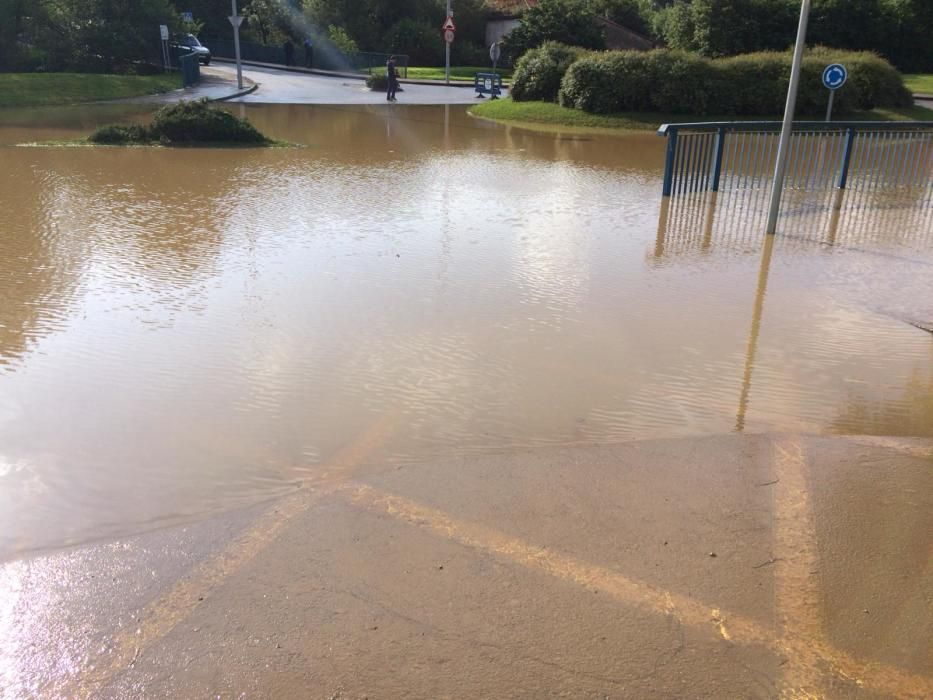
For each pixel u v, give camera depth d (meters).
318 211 10.56
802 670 2.79
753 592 3.20
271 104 26.92
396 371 5.46
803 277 8.00
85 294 6.94
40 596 3.15
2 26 30.30
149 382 5.21
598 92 24.31
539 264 8.22
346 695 2.64
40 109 23.36
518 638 2.91
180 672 2.75
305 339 6.00
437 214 10.60
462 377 5.39
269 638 2.90
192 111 16.94
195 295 6.96
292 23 48.69
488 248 8.84
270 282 7.36
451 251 8.66
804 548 3.50
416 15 49.94
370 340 6.00
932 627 3.01
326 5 48.72
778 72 24.39
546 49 26.67
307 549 3.45
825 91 24.38
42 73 28.72
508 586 3.21
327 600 3.11
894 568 3.37
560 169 15.11
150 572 3.30
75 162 14.09
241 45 45.72
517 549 3.46
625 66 24.20
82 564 3.36
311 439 4.50
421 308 6.75
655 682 2.71
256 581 3.23
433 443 4.48
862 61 25.27
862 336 6.37
